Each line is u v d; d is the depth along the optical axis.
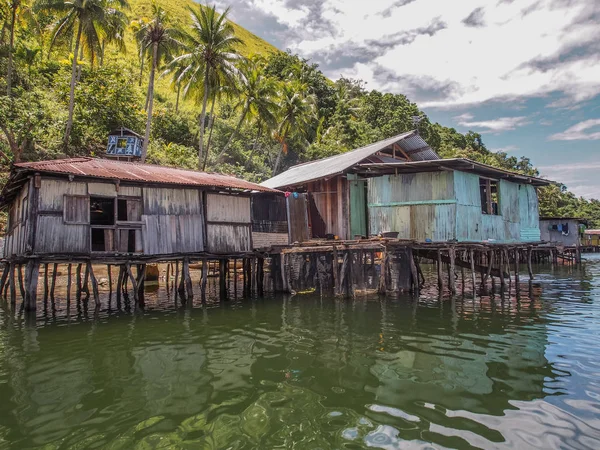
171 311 13.48
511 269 28.64
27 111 24.39
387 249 15.48
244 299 15.94
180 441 4.89
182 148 35.50
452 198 17.45
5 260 14.82
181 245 15.68
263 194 20.83
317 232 22.08
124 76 35.50
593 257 44.69
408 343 9.07
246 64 32.56
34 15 29.50
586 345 8.77
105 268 22.06
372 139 46.41
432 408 5.68
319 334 9.98
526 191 22.36
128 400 6.14
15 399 6.18
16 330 10.80
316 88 53.91
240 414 5.61
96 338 9.91
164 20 29.97
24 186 14.37
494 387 6.42
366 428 5.13
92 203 18.44
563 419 5.25
